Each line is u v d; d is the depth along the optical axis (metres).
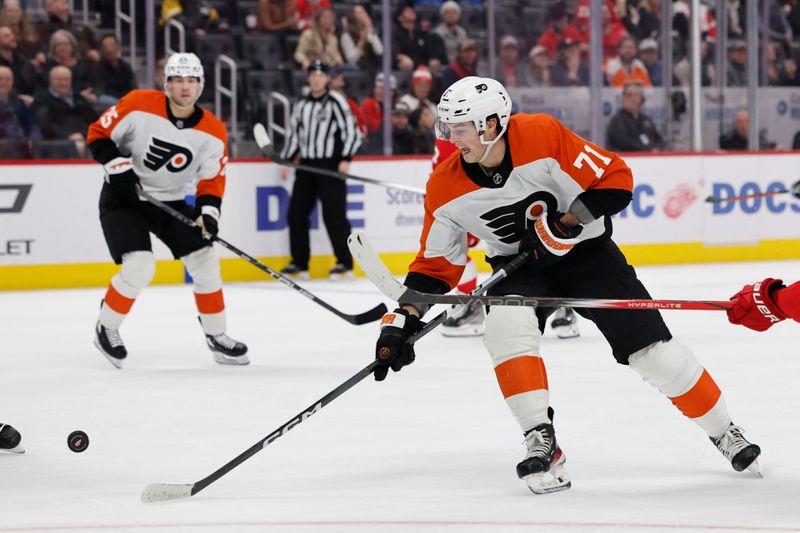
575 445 13.18
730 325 24.02
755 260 39.03
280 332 23.92
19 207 32.16
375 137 38.88
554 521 9.92
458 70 39.84
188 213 20.11
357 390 17.17
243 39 40.00
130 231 19.47
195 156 19.53
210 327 19.86
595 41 39.50
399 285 10.47
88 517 10.37
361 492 11.16
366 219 35.41
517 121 10.97
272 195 34.69
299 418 11.07
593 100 39.88
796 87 42.44
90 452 13.30
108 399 16.77
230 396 16.88
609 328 11.26
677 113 41.06
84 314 27.20
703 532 9.50
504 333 11.03
